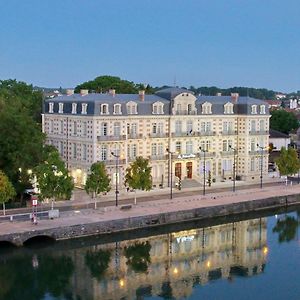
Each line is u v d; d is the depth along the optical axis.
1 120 133.12
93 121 147.25
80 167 153.00
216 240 121.31
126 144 152.75
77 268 101.56
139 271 101.38
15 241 108.69
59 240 113.38
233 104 174.62
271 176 181.25
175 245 117.19
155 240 120.06
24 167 132.38
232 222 136.50
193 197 146.25
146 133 157.12
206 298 89.62
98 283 95.19
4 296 89.00
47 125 164.50
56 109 161.12
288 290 93.12
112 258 107.50
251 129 174.88
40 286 93.25
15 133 132.12
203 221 134.25
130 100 154.75
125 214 125.69
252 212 144.25
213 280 97.69
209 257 110.12
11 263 102.25
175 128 162.38
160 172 159.62
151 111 157.75
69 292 91.12
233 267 104.56
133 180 140.12
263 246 117.62
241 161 175.00
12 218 118.31
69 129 156.12
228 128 173.50
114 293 91.06
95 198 135.38
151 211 129.25
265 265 105.50
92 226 117.12
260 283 96.38
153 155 158.38
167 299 89.06
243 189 160.00
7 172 131.50
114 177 150.38
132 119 154.00
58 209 128.25
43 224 115.38
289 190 159.38
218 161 171.12
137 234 122.50
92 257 107.50
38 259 104.69
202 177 167.12
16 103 169.25
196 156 165.50
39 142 136.88
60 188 124.69
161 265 104.94
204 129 168.12
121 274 99.62
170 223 128.50
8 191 119.81
